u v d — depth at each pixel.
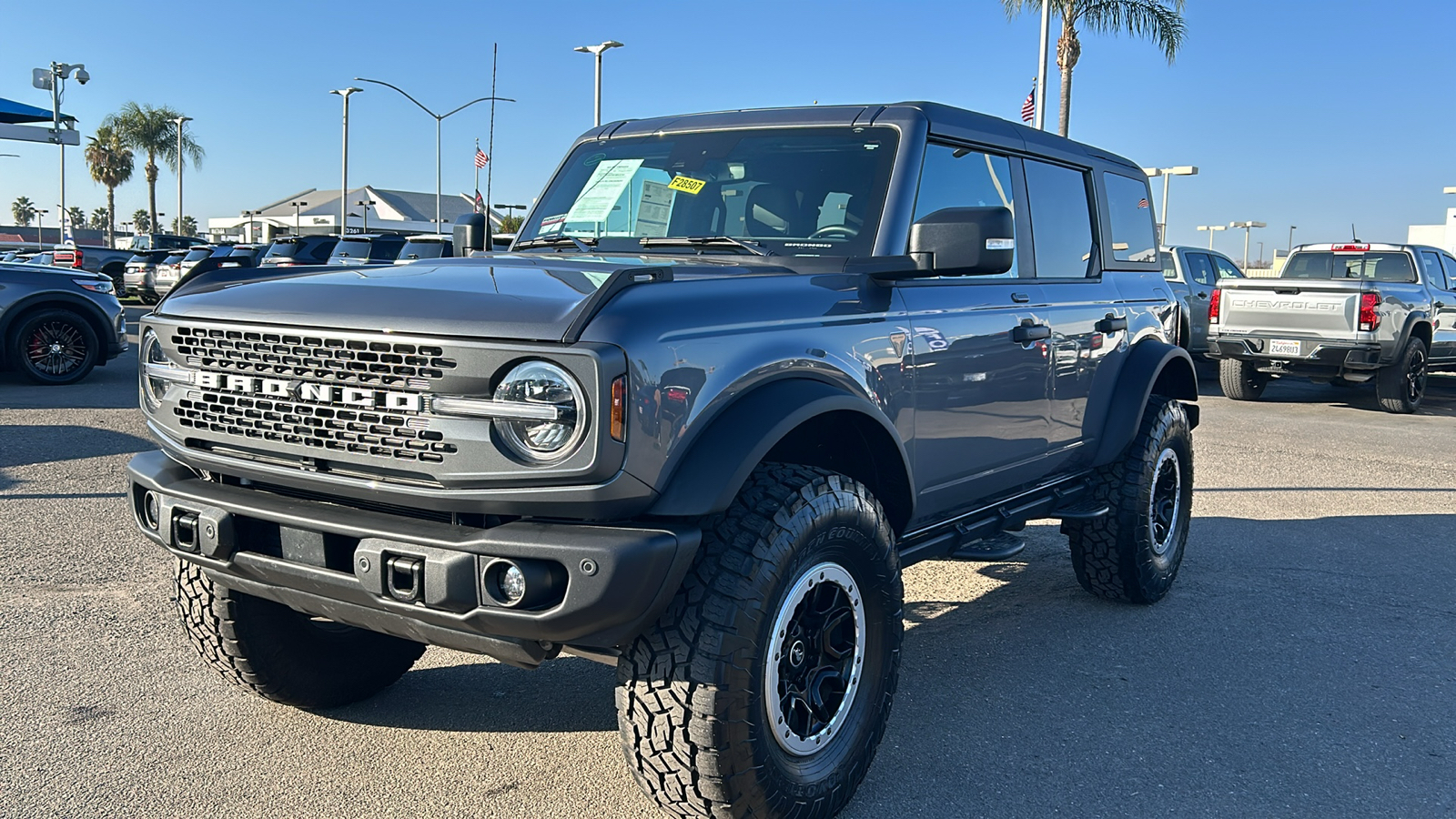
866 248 3.58
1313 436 11.15
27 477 7.50
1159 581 5.29
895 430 3.33
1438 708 4.11
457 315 2.63
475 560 2.59
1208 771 3.55
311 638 3.70
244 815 3.12
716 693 2.71
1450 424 12.41
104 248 33.12
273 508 2.86
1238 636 4.90
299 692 3.71
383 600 2.69
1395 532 6.93
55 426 9.55
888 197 3.66
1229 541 6.68
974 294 3.97
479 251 4.75
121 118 70.00
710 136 4.13
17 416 10.06
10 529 6.12
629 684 2.79
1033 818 3.23
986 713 3.99
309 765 3.46
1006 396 4.12
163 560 5.60
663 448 2.62
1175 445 5.36
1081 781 3.47
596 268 3.20
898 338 3.50
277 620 3.59
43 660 4.25
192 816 3.11
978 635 4.88
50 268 12.56
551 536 2.55
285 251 23.95
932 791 3.39
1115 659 4.58
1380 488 8.39
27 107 22.27
